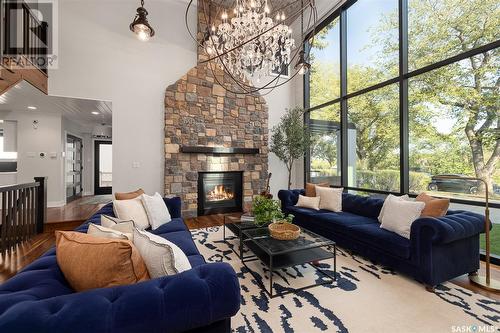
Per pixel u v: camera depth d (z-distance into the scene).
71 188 6.17
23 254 2.84
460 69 2.82
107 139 7.64
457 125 2.86
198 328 1.03
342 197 3.69
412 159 3.36
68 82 3.94
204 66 4.78
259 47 2.92
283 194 4.14
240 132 5.10
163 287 0.96
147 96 4.46
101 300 0.86
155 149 4.52
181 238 2.22
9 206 2.88
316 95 5.37
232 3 4.41
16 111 4.87
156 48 4.54
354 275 2.31
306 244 2.19
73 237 1.18
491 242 2.79
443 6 2.98
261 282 2.18
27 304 0.82
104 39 4.18
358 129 4.29
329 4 4.52
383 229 2.58
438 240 1.94
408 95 3.41
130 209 2.57
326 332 1.52
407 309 1.76
